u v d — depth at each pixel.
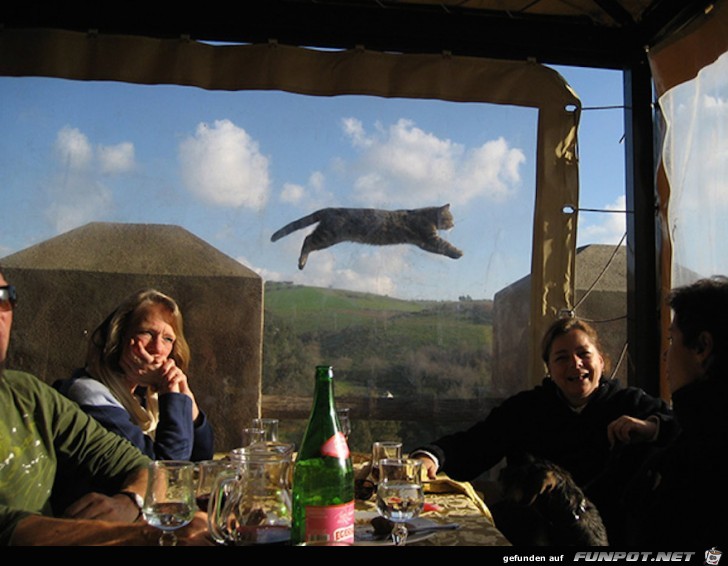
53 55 3.01
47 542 1.22
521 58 3.22
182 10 3.04
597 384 2.52
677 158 2.95
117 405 2.15
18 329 3.06
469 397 3.21
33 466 1.70
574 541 1.73
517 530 1.83
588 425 2.49
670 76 2.99
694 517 1.38
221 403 3.22
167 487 1.20
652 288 3.10
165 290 3.21
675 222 2.95
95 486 1.82
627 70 3.23
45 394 1.80
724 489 1.36
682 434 1.50
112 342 2.27
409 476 1.36
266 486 1.33
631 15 3.11
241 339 3.24
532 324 3.14
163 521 1.18
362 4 3.07
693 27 2.84
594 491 2.23
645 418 2.42
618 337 3.68
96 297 3.14
